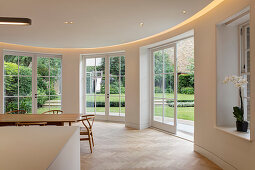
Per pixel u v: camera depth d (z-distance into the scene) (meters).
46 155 1.08
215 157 3.64
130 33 5.25
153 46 6.29
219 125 3.63
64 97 7.78
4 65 6.76
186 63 13.35
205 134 3.98
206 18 3.91
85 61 8.11
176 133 5.62
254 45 2.58
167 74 5.89
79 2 3.25
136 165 3.59
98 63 7.96
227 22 3.52
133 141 5.11
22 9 3.51
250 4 2.68
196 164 3.63
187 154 4.16
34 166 0.91
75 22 4.30
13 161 0.98
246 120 3.44
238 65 3.61
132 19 4.12
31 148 1.22
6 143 1.35
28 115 4.80
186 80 13.25
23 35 5.42
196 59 4.30
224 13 3.36
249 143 2.73
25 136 1.57
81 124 7.21
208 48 3.85
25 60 7.23
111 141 5.12
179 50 13.47
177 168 3.45
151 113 6.64
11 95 6.91
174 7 3.47
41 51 7.41
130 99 6.79
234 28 3.61
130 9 3.57
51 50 7.60
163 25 4.53
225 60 3.61
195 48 4.34
